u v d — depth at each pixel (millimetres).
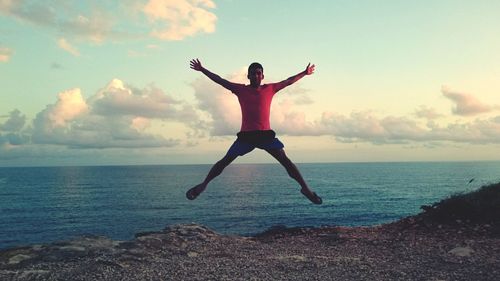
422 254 9375
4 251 10586
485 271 7723
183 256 9594
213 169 4863
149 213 68562
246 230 48219
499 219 11883
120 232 49688
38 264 9102
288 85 5168
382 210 69500
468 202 12984
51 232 50719
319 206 77250
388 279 7375
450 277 7406
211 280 7406
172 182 183625
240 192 118750
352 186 142375
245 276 7641
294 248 10594
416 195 101688
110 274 7855
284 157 4941
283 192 117625
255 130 4863
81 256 9758
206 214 65688
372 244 10773
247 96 4961
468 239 10648
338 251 10094
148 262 8836
